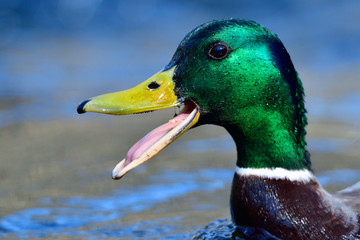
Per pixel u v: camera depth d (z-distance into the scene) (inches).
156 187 428.1
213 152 491.8
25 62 762.8
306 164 316.2
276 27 854.5
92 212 389.4
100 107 297.7
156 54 792.3
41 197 412.8
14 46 826.2
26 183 437.4
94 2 906.1
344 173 438.9
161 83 305.7
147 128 547.2
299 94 311.7
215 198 408.5
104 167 460.1
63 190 423.8
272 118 305.6
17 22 874.1
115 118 581.0
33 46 825.5
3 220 378.0
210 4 908.0
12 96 641.6
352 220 304.8
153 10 905.5
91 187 429.1
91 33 870.4
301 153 314.0
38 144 510.6
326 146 492.1
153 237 349.1
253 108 303.9
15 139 526.3
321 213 305.4
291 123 308.8
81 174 450.9
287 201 307.9
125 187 429.1
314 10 884.6
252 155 312.5
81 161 473.7
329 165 455.2
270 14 883.4
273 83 301.3
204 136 533.0
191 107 315.6
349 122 545.0
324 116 563.2
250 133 308.3
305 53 778.8
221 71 300.8
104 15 897.5
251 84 301.0
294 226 305.6
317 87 653.3
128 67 746.2
